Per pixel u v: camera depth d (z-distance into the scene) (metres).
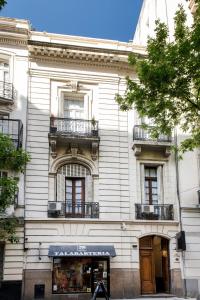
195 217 23.33
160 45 16.25
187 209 23.30
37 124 23.06
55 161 22.80
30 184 22.00
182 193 23.52
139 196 23.25
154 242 23.56
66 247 21.36
